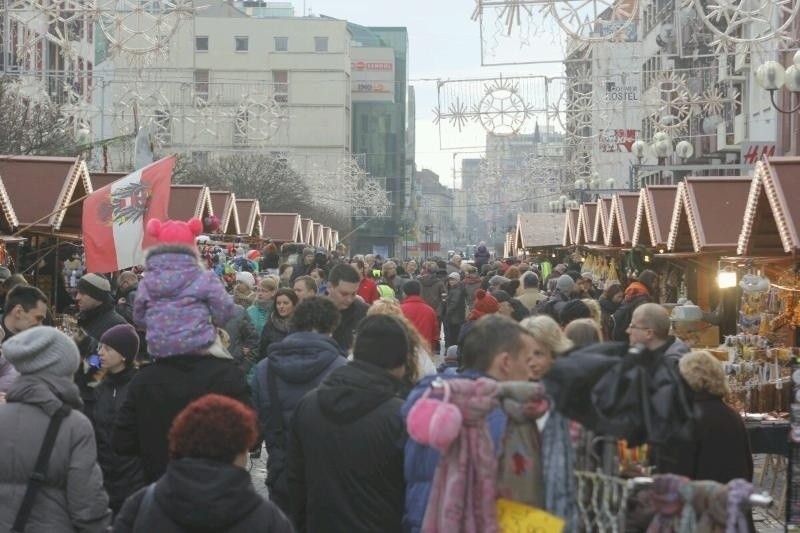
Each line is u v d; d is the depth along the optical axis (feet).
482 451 21.94
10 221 80.33
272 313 51.19
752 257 71.15
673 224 96.07
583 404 21.88
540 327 30.96
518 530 21.72
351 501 26.61
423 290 107.76
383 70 548.31
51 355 27.09
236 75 413.18
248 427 20.67
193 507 20.06
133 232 60.85
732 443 32.65
